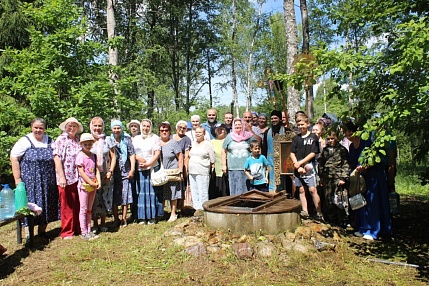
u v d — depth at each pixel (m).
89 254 5.27
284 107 7.34
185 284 4.23
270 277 4.34
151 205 6.85
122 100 9.09
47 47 8.37
